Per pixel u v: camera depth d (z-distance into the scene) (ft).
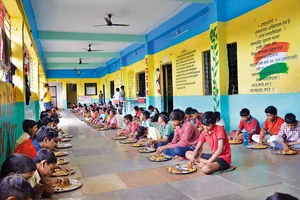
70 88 78.95
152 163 12.96
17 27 15.99
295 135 14.12
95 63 62.80
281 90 17.30
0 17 12.95
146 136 19.01
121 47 44.60
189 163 11.60
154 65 36.63
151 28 32.94
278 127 15.48
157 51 35.42
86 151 16.51
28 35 19.88
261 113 19.01
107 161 13.73
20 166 5.88
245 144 16.08
